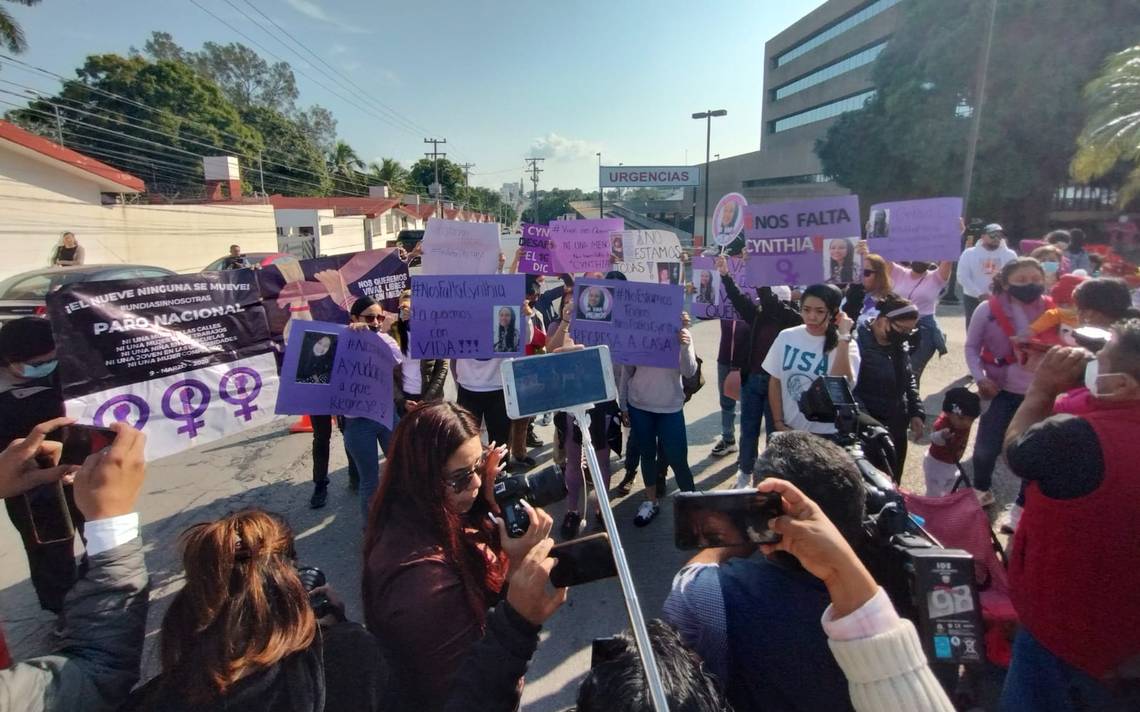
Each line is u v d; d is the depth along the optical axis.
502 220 109.06
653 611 3.42
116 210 19.11
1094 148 16.52
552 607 1.34
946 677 1.32
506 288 4.15
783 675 1.25
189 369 3.11
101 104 38.44
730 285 4.73
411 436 1.80
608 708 1.05
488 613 1.37
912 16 26.39
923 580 1.33
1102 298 2.97
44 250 17.12
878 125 27.62
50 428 1.76
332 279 4.73
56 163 17.14
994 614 2.56
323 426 4.65
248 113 52.03
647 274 6.98
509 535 1.59
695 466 5.41
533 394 1.57
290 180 49.88
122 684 1.30
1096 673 1.70
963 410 3.51
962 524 2.74
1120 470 1.61
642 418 4.29
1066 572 1.70
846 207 4.43
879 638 0.97
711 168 64.62
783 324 4.52
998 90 23.58
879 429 2.22
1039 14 22.47
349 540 4.25
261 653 1.21
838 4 46.06
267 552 1.32
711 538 1.10
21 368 2.55
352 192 62.50
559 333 4.36
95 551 1.38
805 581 1.31
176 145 38.38
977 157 24.42
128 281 2.91
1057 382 2.09
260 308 3.36
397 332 5.05
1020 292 3.79
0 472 1.71
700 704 1.05
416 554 1.70
